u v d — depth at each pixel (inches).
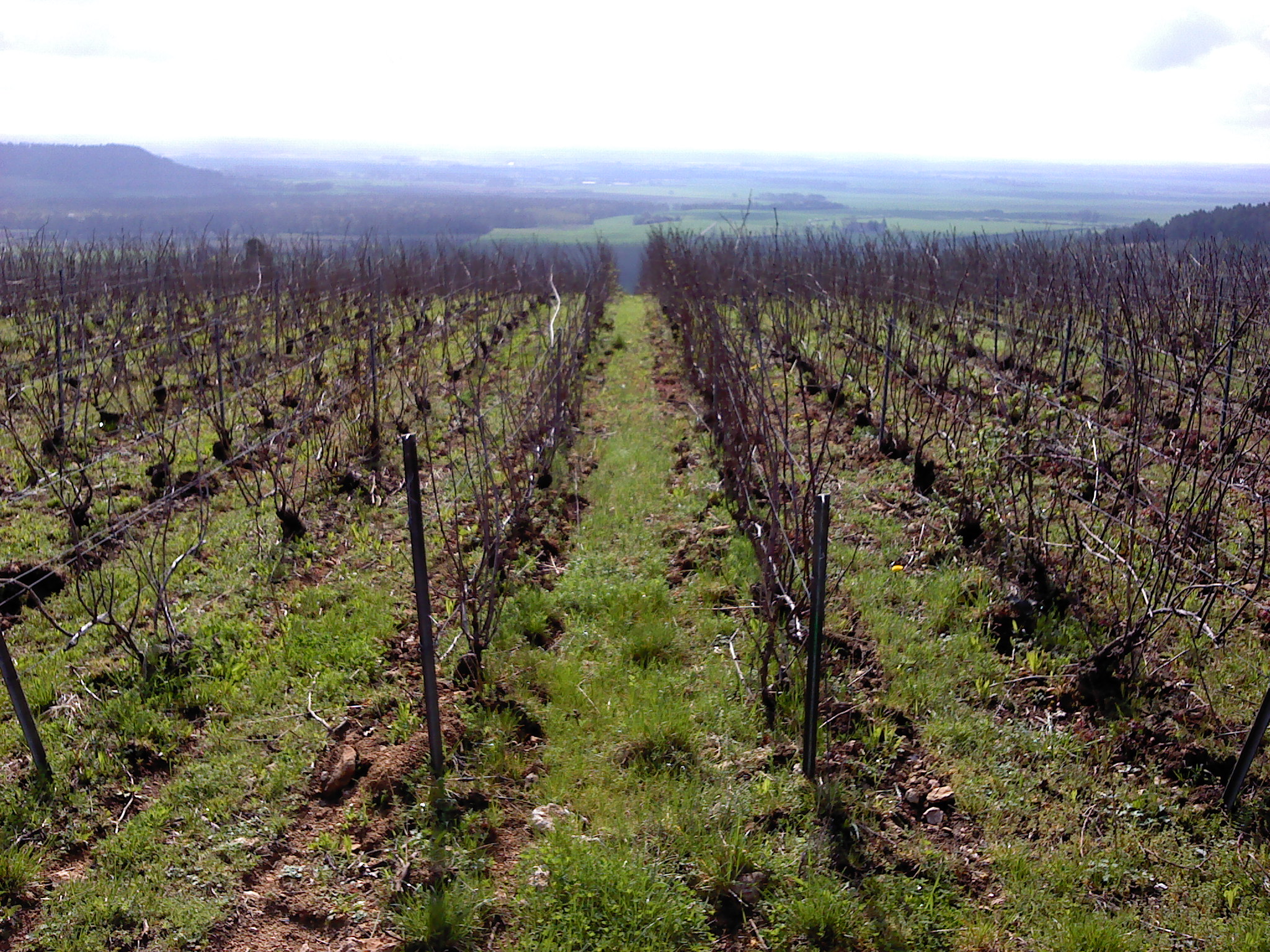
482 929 122.0
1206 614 171.6
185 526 258.2
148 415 372.8
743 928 122.1
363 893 127.4
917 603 206.2
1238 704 160.2
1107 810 139.9
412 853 134.6
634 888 125.4
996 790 145.5
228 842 134.6
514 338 628.7
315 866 131.8
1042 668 177.9
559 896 126.0
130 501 274.4
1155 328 352.8
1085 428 286.4
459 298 753.6
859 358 449.4
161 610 197.5
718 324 347.9
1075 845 133.6
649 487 312.8
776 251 580.1
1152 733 154.6
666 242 913.5
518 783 153.2
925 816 140.3
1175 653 177.2
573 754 161.0
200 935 118.7
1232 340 213.0
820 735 159.3
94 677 174.9
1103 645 177.2
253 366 426.9
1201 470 261.1
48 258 657.6
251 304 483.8
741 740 162.6
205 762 153.3
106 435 350.3
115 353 421.4
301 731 161.6
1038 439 267.7
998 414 321.1
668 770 154.7
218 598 212.5
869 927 119.8
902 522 255.8
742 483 254.7
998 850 132.6
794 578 199.3
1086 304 411.5
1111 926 117.9
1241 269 345.1
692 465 336.2
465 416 384.5
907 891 125.7
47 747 152.7
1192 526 197.3
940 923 120.6
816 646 140.0
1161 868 128.5
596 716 172.2
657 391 495.5
